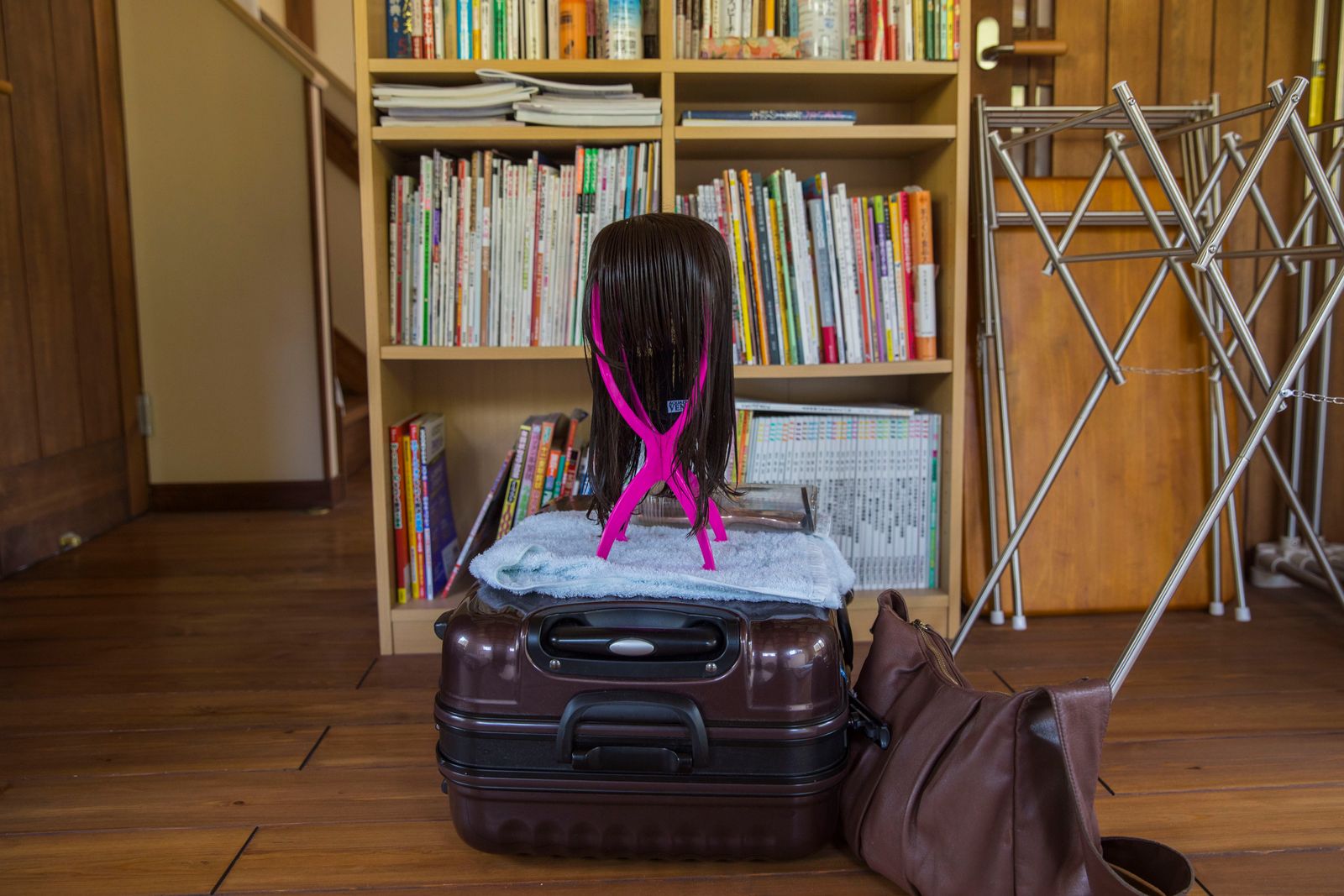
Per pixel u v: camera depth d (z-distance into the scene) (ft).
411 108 6.04
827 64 6.15
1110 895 3.22
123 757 4.99
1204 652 6.31
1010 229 6.97
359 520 10.69
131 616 7.31
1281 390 4.18
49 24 9.13
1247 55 7.18
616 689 3.72
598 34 6.29
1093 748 3.37
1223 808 4.38
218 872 3.95
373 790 4.64
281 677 6.08
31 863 4.00
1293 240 6.41
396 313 6.42
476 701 3.78
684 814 3.83
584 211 6.29
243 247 10.89
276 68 10.63
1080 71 7.11
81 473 9.69
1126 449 7.05
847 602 4.58
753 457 6.55
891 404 7.19
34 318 8.86
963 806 3.55
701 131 6.12
